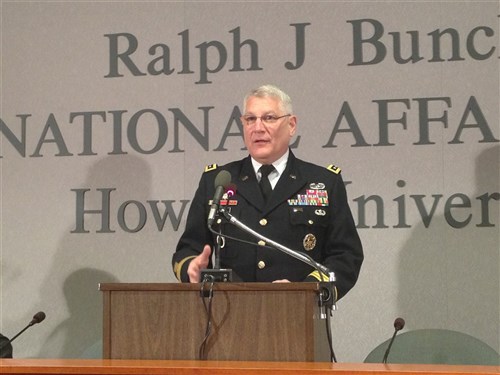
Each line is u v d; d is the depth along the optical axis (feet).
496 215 18.28
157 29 19.94
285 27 19.43
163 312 10.94
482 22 18.62
